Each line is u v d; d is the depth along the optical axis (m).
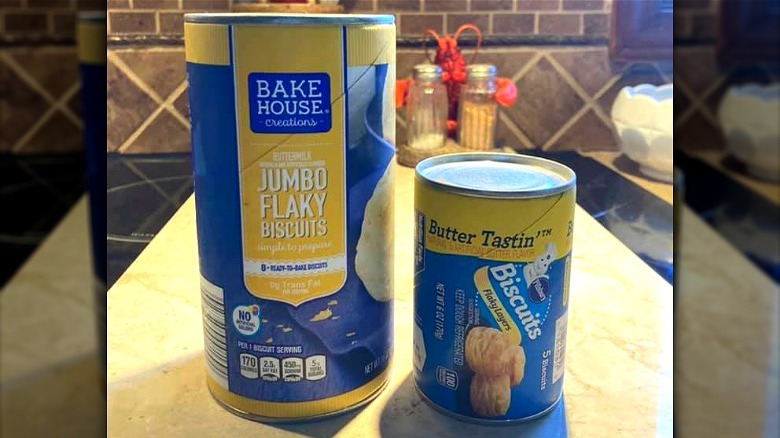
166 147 0.62
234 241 0.41
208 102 0.39
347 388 0.44
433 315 0.43
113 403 0.45
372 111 0.41
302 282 0.41
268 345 0.42
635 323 0.55
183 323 0.54
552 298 0.42
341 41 0.38
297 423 0.43
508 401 0.42
